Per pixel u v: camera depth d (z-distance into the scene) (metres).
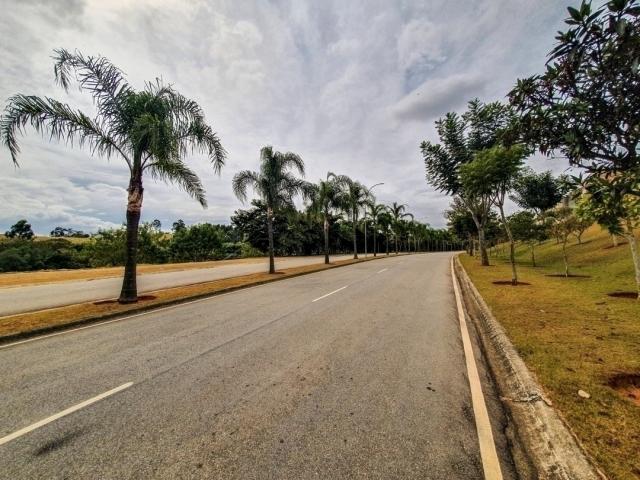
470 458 2.30
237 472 2.19
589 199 2.85
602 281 10.09
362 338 5.25
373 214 43.22
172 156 9.15
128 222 9.00
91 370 4.11
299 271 18.17
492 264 19.78
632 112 2.44
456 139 16.44
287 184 18.42
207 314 7.36
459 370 3.92
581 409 2.67
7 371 4.12
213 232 45.34
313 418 2.86
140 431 2.71
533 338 4.62
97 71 8.83
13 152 7.88
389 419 2.82
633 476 1.90
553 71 2.62
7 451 2.46
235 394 3.35
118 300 8.82
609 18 2.18
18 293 11.45
